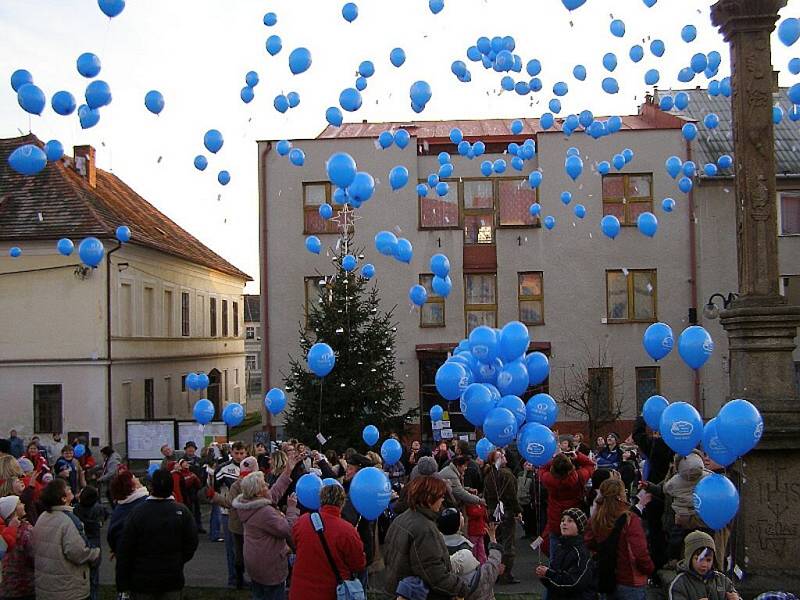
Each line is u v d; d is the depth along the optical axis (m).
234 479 10.38
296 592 5.59
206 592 9.78
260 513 6.89
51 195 25.86
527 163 25.00
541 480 8.86
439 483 5.29
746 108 8.66
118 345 25.61
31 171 9.33
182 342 32.22
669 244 24.64
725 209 24.55
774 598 5.77
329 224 24.80
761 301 8.48
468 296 24.92
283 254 24.80
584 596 6.01
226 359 39.59
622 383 24.50
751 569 7.97
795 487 8.02
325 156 24.84
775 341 8.38
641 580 6.11
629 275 24.73
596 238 24.70
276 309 24.72
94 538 8.66
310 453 11.05
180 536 6.46
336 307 19.67
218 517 13.47
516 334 9.27
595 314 24.66
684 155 24.61
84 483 15.38
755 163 8.64
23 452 20.66
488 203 24.95
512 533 9.98
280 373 24.59
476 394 8.61
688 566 5.49
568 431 24.33
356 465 8.46
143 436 18.27
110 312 25.06
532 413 8.94
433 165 24.94
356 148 24.80
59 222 24.84
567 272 24.72
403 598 5.00
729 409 6.46
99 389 24.67
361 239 24.69
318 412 19.14
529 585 9.81
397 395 20.06
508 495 9.87
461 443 11.54
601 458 12.62
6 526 6.62
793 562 7.96
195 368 34.03
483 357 9.49
